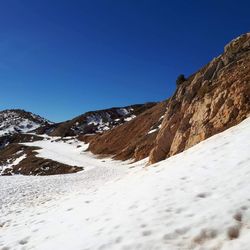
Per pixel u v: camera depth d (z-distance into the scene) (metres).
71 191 22.36
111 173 39.31
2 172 80.56
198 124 24.41
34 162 75.56
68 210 13.07
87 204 12.94
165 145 32.12
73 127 144.88
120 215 9.66
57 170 65.19
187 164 13.46
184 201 9.31
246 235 6.93
